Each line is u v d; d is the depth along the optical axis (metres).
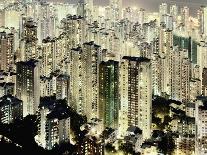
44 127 182.00
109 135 185.00
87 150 167.75
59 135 181.25
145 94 196.00
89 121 198.88
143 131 196.00
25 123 195.12
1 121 195.50
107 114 199.12
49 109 188.00
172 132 190.00
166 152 179.75
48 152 176.12
